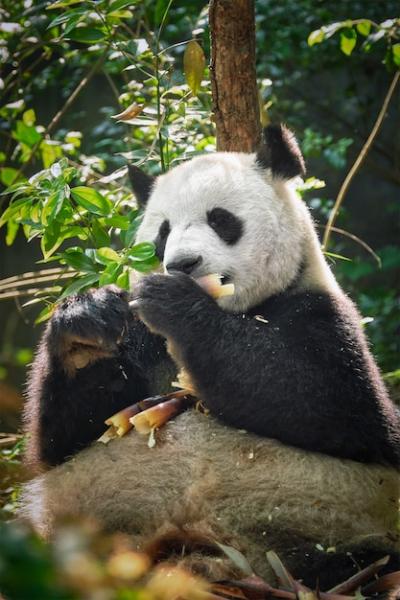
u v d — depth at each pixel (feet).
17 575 10.46
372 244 98.32
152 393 32.07
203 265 30.99
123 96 47.98
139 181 36.83
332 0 71.10
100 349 28.89
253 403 28.48
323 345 29.50
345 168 90.07
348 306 32.45
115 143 59.67
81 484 29.17
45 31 54.44
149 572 26.03
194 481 28.32
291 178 33.63
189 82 39.19
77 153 57.62
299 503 28.40
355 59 72.33
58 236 35.24
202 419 29.48
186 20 62.75
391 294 78.64
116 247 53.26
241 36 37.45
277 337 29.32
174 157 42.73
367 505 29.22
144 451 29.01
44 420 30.12
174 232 31.83
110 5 39.27
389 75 76.02
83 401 29.91
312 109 84.17
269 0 67.05
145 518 28.40
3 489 39.14
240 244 31.96
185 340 28.76
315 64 74.18
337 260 82.79
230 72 37.81
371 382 30.12
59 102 79.92
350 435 29.07
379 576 28.63
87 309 28.76
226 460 28.55
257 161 33.99
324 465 29.01
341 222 87.45
